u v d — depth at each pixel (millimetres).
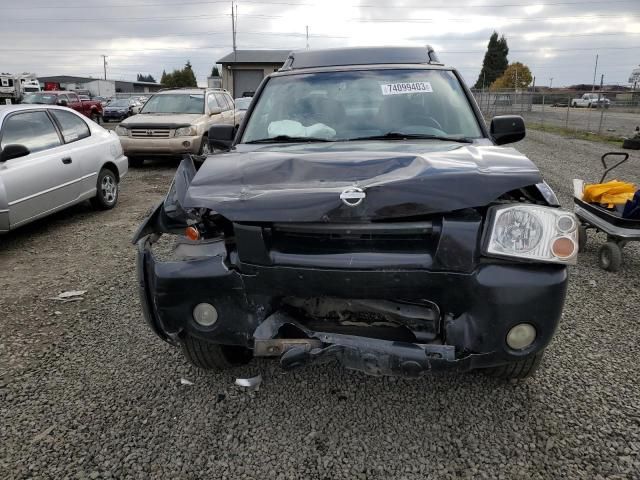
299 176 2594
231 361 3182
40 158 6344
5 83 43531
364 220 2340
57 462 2506
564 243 2322
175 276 2553
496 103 34344
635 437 2623
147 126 11500
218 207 2445
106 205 7969
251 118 3906
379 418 2801
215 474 2418
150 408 2922
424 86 3848
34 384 3182
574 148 16312
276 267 2420
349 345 2400
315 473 2416
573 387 3068
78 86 83750
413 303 2482
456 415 2814
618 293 4637
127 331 3881
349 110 3744
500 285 2309
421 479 2371
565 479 2355
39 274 5180
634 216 5043
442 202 2301
